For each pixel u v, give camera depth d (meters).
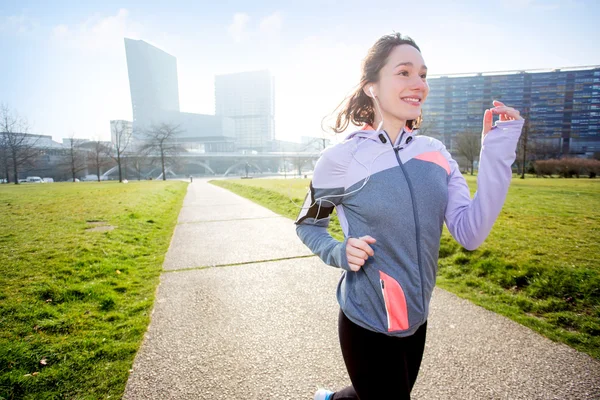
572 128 93.50
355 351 1.24
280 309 3.65
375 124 1.34
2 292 3.81
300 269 5.06
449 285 4.13
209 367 2.59
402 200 1.13
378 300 1.17
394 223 1.12
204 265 5.33
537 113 95.62
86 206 12.09
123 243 6.45
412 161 1.18
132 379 2.44
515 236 5.91
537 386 2.26
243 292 4.15
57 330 3.09
